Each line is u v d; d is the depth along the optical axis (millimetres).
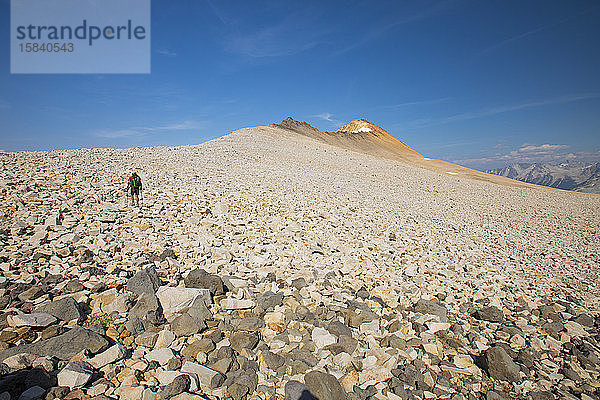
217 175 24484
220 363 4941
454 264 13125
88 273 7219
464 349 6750
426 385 5320
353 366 5500
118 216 11945
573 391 5707
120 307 6098
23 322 5047
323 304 7637
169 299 6391
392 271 11055
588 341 7707
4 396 3812
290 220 15523
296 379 4949
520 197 47875
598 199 55500
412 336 6820
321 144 69125
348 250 12273
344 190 28344
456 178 62094
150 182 18625
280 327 6340
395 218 20797
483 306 9383
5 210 10625
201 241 10641
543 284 12180
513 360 6562
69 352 4680
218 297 7184
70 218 10773
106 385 4273
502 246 18391
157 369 4680
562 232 25797
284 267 9633
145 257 8844
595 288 12266
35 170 16578
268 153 44156
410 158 106688
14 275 6766
